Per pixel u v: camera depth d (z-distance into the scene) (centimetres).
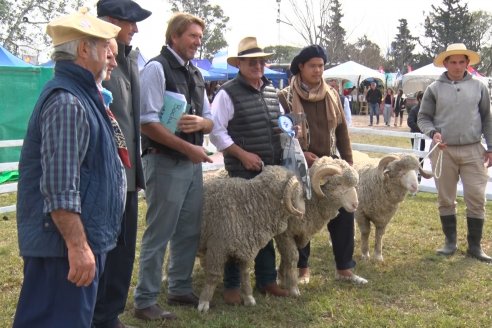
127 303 427
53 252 229
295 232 439
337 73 2969
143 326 382
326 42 3434
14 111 1013
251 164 414
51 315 235
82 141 227
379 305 443
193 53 382
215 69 2345
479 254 574
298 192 397
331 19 3484
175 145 365
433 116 583
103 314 347
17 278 486
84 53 239
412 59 7200
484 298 460
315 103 459
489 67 6775
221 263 404
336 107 468
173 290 422
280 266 480
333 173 420
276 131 432
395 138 1983
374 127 2575
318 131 459
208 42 5728
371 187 540
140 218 725
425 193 950
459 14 6831
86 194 232
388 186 531
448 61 564
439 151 571
